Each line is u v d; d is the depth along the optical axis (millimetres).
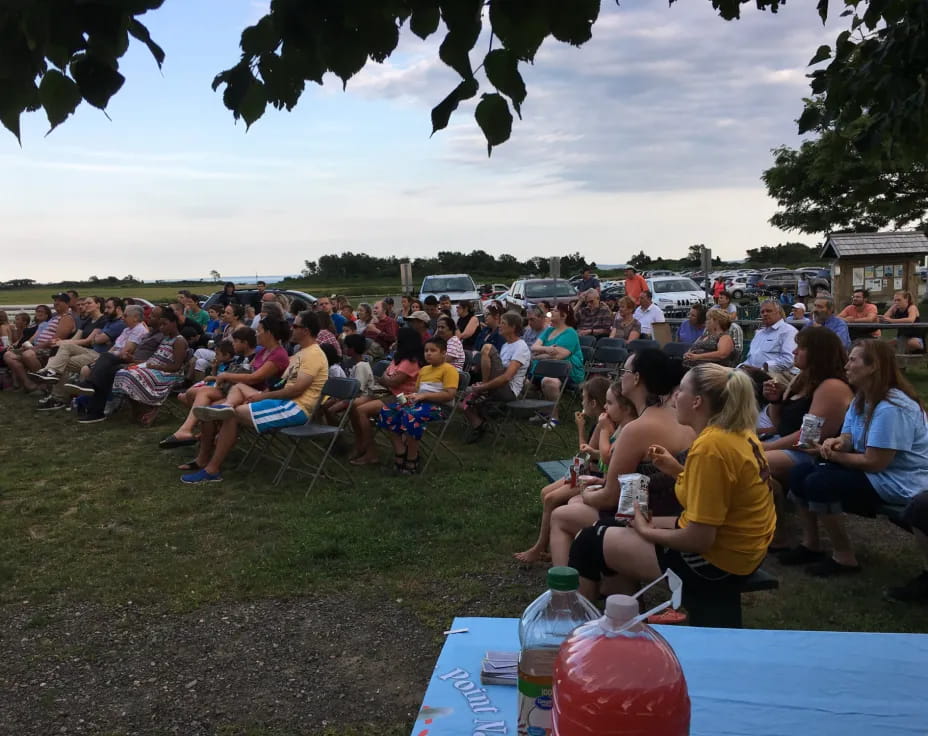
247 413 6551
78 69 1598
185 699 3289
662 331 11750
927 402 9648
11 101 1618
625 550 3227
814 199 25203
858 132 3672
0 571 4758
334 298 14734
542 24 1651
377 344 12461
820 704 1812
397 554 4906
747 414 2994
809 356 4699
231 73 1854
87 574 4719
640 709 1350
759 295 33094
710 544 2984
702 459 2965
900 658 2027
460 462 7227
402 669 3496
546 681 1688
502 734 1758
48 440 8711
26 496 6523
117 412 10188
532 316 9562
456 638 2244
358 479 6758
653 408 3674
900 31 3137
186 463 7340
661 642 1460
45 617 4109
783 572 4543
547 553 4680
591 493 3828
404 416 6707
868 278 17797
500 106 1752
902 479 4102
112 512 6000
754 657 2041
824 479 4301
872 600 4059
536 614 1852
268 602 4262
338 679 3424
